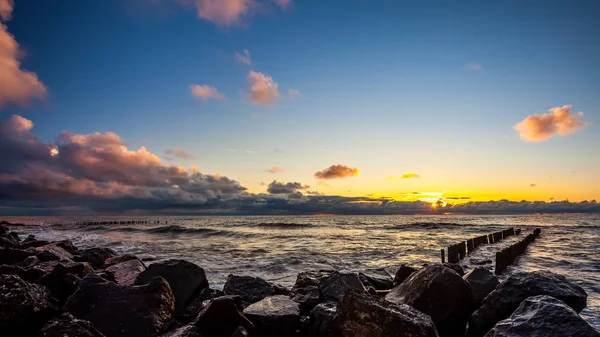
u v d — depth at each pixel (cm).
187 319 713
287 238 4606
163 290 694
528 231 6231
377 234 5456
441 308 719
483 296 869
